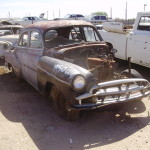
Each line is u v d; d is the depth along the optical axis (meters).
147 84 4.74
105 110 4.79
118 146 3.88
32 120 4.81
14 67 6.82
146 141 3.98
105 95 4.25
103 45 5.73
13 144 4.02
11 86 6.92
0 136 4.26
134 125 4.51
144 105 5.34
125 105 5.23
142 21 7.45
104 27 9.08
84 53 5.43
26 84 7.04
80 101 4.15
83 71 4.23
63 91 4.29
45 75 4.87
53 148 3.89
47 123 4.67
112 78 5.20
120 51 8.38
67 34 5.91
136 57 7.68
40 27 5.70
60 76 4.31
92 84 4.17
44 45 5.43
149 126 4.46
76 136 4.21
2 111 5.27
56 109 4.86
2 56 9.23
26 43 6.22
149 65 7.28
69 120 4.67
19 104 5.61
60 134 4.28
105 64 5.08
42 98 5.95
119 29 8.29
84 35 6.04
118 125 4.53
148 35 7.06
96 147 3.88
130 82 4.46
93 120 4.73
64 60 5.12
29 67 5.84
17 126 4.59
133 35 7.67
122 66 8.72
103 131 4.34
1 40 9.50
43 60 5.09
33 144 4.01
